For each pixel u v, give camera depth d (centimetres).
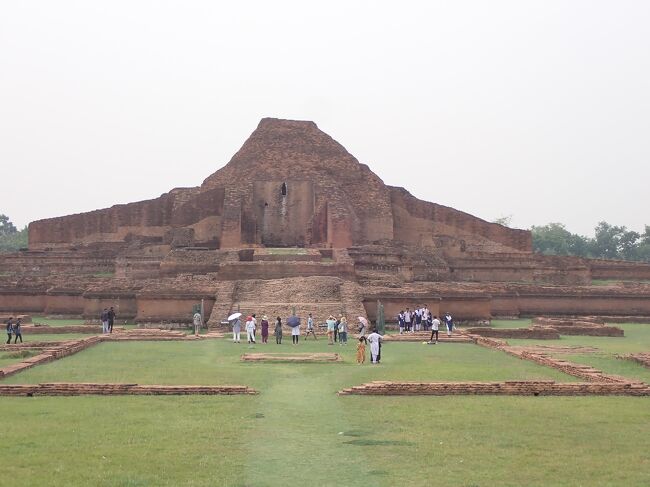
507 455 1217
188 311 4122
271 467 1145
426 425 1438
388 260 5441
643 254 12550
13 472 1099
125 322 4262
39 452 1214
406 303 4159
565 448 1263
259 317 3925
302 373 2203
